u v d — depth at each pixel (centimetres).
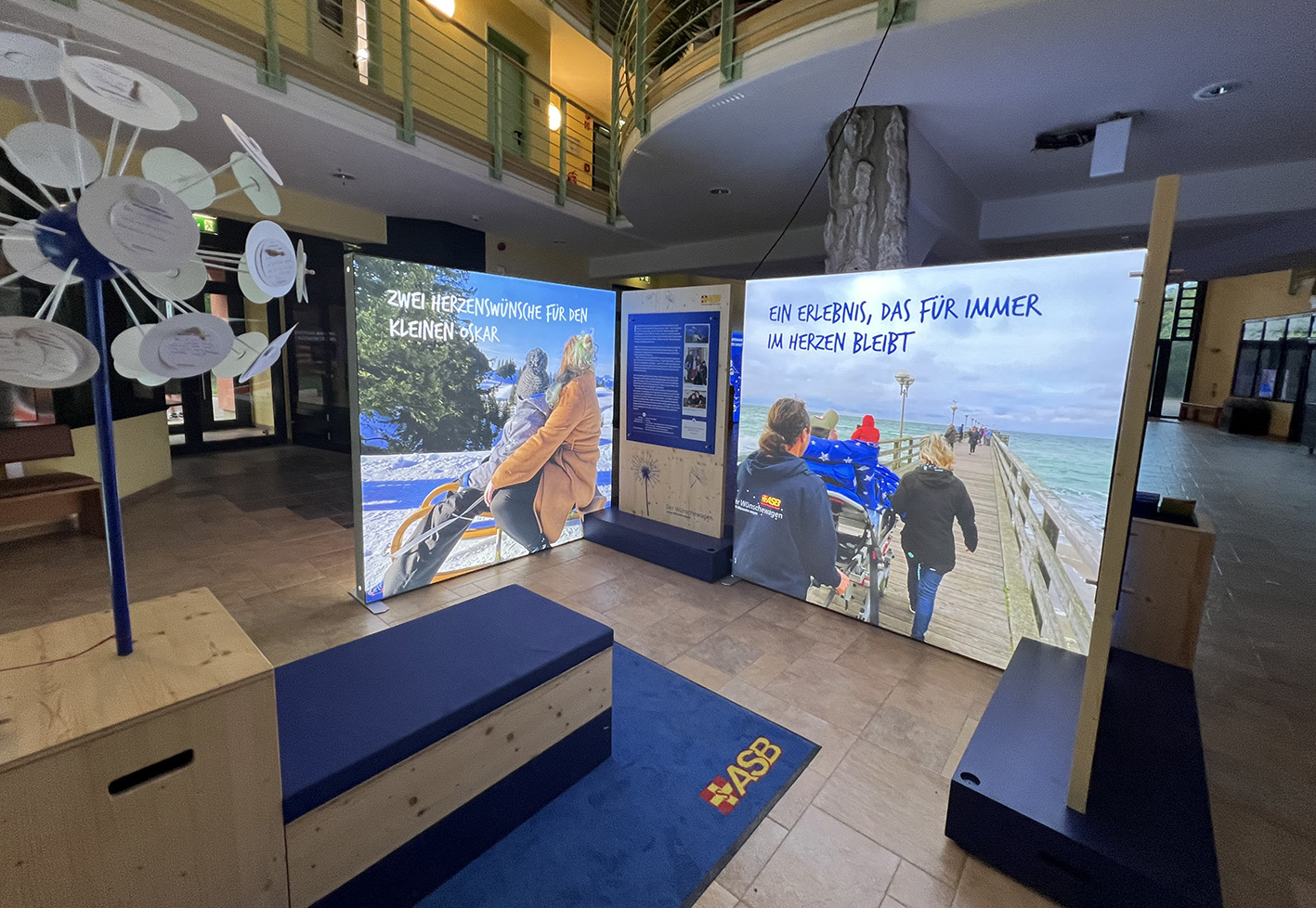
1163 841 174
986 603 317
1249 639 359
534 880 184
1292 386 1256
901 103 380
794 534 396
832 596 379
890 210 391
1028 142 455
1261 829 213
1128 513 168
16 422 462
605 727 234
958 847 200
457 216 772
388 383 361
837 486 371
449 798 180
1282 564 492
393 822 167
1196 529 270
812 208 681
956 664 319
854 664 317
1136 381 162
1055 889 180
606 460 521
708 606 387
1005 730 225
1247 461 980
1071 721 230
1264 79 342
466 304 392
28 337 104
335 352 846
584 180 1109
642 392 493
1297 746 260
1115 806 188
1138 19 277
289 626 341
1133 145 459
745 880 187
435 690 188
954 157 493
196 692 127
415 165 572
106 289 522
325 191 662
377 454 364
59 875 115
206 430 854
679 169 528
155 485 626
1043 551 296
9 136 108
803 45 326
